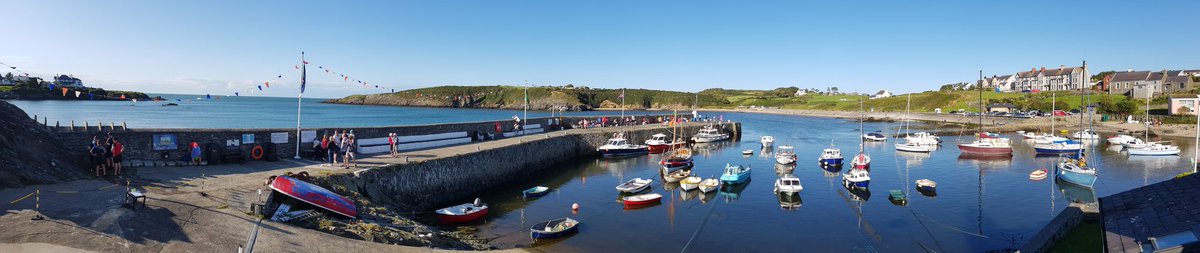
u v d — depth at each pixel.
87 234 13.31
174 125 81.06
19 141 19.08
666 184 37.00
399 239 17.95
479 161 34.72
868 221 26.88
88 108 126.25
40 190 16.42
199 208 16.36
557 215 27.55
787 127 104.62
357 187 23.86
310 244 14.96
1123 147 60.19
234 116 115.19
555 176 40.59
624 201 29.75
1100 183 38.31
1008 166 47.12
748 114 180.88
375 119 116.50
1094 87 133.88
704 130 72.94
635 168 44.97
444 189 30.86
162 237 13.88
